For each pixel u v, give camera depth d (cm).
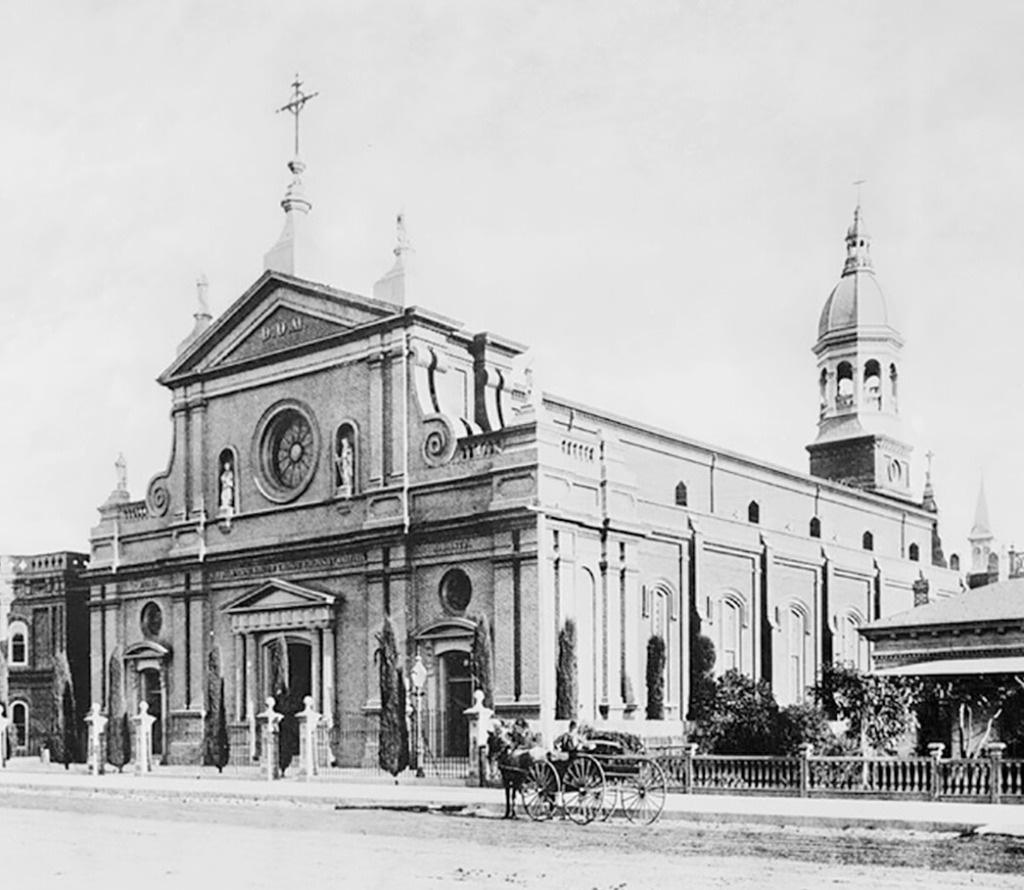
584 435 4262
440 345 4531
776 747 3488
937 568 7081
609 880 1744
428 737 4162
